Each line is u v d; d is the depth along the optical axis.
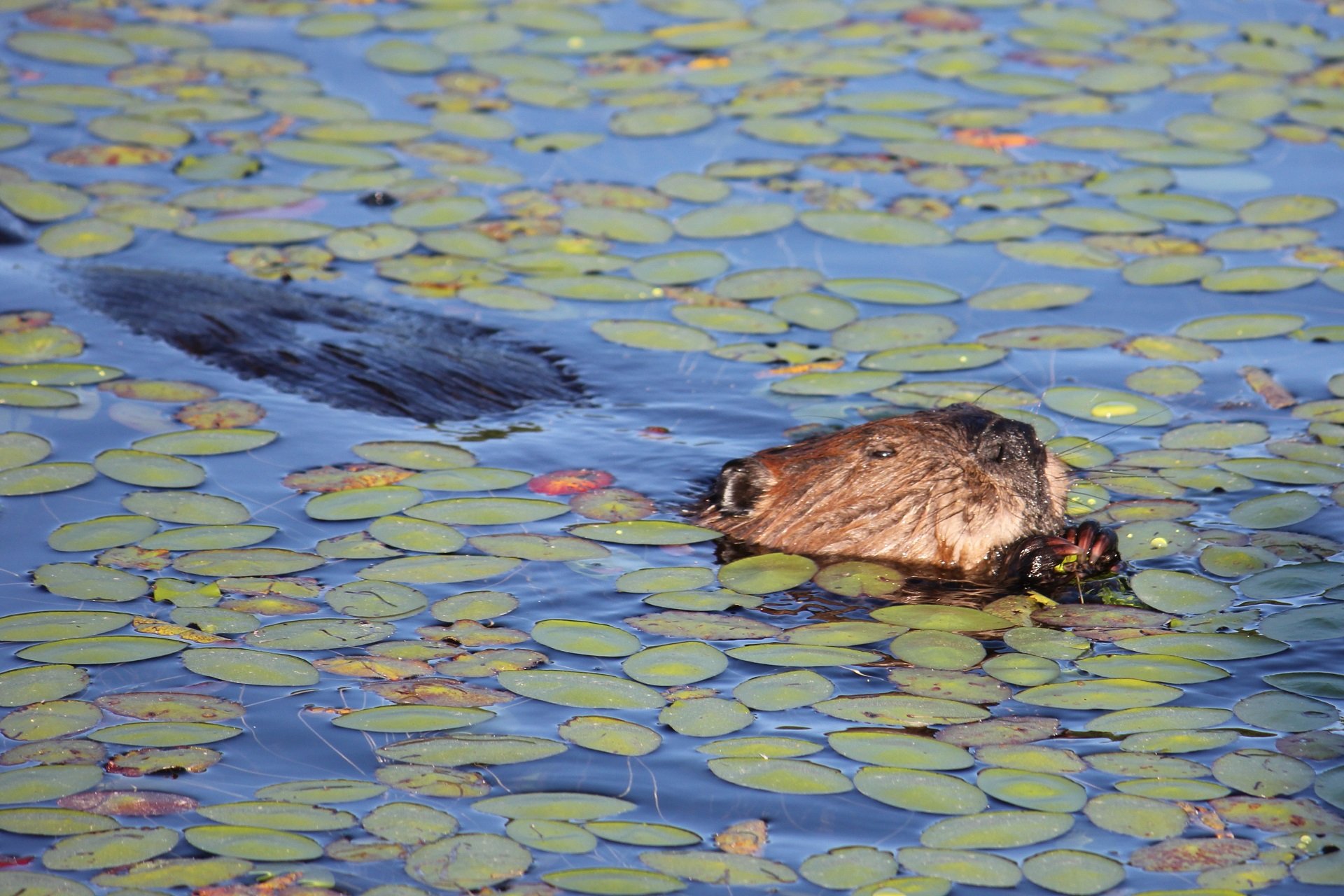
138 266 24.12
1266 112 29.12
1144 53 31.84
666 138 28.86
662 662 14.38
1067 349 21.66
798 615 15.56
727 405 20.58
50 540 16.55
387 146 28.78
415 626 15.02
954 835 11.69
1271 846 11.48
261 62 32.25
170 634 14.68
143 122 29.45
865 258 24.67
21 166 27.45
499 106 30.30
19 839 11.48
